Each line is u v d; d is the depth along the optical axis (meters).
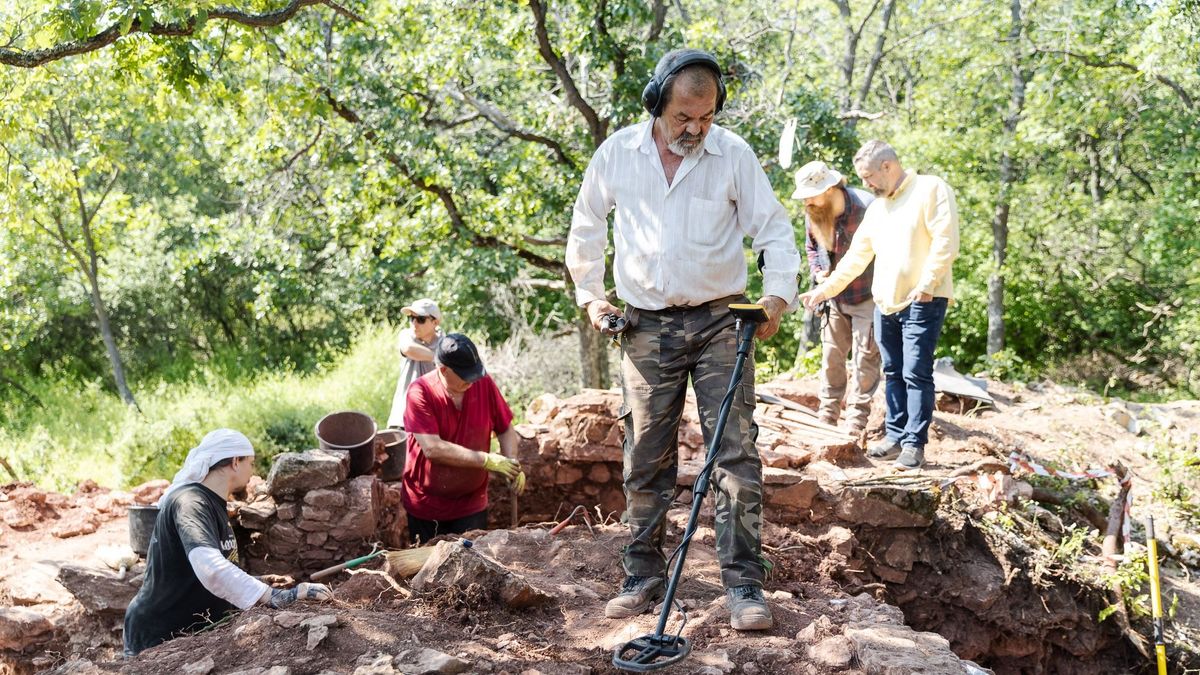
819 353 8.80
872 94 25.41
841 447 5.68
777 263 3.27
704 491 3.08
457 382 5.25
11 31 8.73
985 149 18.95
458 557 3.62
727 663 3.06
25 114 11.09
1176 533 6.57
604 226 3.56
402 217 14.70
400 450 6.41
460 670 2.96
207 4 6.71
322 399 15.06
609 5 12.39
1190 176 17.91
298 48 12.49
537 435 6.84
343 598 3.82
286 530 5.34
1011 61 18.00
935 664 2.98
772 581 4.32
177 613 3.85
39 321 16.83
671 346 3.36
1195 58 13.84
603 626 3.44
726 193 3.29
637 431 3.45
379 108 13.13
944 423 7.16
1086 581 5.35
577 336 17.61
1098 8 16.39
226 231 14.95
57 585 5.66
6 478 11.85
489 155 14.16
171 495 3.91
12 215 12.02
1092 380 20.56
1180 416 8.64
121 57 7.45
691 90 3.09
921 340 5.49
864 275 6.03
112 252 19.59
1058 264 20.00
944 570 5.14
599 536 4.58
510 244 14.81
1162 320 19.36
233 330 22.05
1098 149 20.36
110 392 18.81
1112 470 6.79
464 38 13.15
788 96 13.90
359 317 21.38
